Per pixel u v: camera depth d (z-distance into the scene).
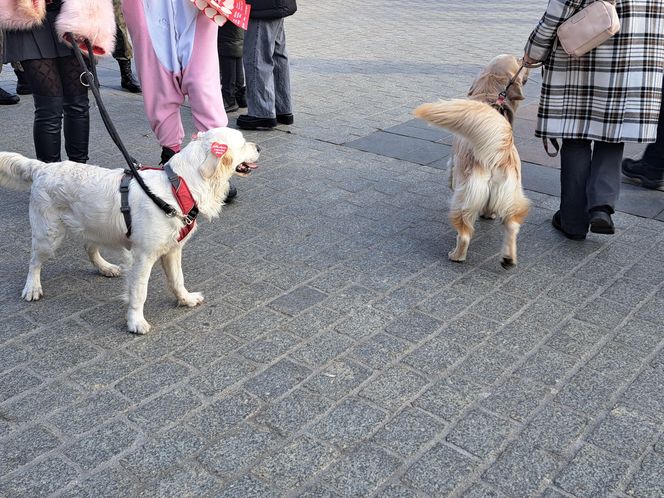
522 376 3.21
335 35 11.93
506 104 4.62
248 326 3.61
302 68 9.48
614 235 4.71
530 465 2.67
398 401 3.03
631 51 4.13
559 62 4.31
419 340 3.49
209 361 3.31
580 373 3.24
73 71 4.75
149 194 3.33
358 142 6.60
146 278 3.48
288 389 3.11
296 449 2.74
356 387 3.13
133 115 7.36
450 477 2.61
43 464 2.65
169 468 2.64
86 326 3.60
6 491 2.52
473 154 4.05
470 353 3.39
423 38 11.79
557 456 2.72
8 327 3.57
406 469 2.64
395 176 5.76
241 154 3.53
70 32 4.08
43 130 4.75
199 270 4.21
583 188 4.47
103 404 3.00
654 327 3.62
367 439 2.80
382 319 3.68
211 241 4.59
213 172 3.38
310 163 6.05
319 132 6.89
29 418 2.91
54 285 4.01
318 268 4.24
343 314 3.72
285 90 7.00
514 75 4.63
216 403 3.01
